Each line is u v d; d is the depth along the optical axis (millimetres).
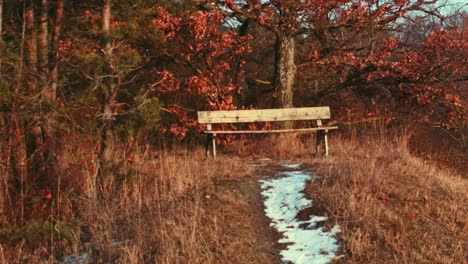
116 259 6328
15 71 7508
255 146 12516
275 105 14242
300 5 13438
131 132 8633
